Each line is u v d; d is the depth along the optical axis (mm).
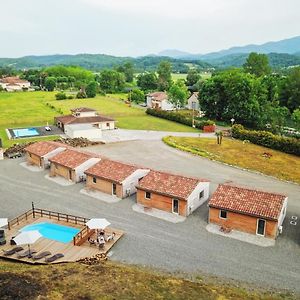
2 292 26359
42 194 49406
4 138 83875
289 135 94562
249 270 32062
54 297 26266
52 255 33812
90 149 74250
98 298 26516
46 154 60094
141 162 64938
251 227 38531
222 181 55406
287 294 28891
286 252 35031
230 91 106062
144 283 29219
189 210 42938
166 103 136000
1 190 50781
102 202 46656
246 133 83000
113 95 183875
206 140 82938
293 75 124062
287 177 57938
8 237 37281
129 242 36562
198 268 32250
